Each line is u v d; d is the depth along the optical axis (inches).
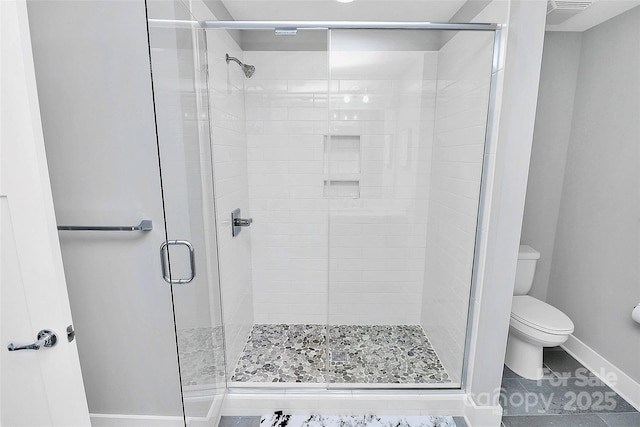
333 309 95.4
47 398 34.9
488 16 58.7
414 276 92.8
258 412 67.7
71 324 34.1
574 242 85.0
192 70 51.9
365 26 58.5
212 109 62.9
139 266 55.0
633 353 69.8
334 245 93.1
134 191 52.3
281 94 87.4
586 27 79.4
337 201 91.4
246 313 90.7
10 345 32.7
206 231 59.2
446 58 77.3
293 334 94.3
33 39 47.4
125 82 49.1
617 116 72.2
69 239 53.5
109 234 53.6
